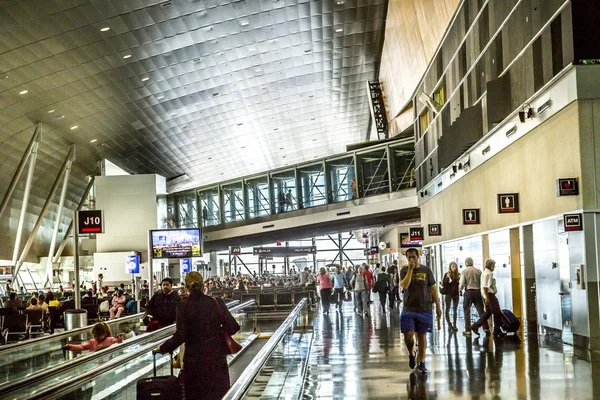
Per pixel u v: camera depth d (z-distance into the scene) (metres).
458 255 24.78
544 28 14.38
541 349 12.78
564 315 13.77
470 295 15.62
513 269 17.80
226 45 42.66
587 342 12.59
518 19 16.23
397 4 36.62
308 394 9.16
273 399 6.48
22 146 45.72
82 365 9.66
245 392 4.97
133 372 10.27
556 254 14.55
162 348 7.25
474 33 20.86
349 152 47.28
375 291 24.47
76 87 40.81
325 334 17.16
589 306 12.56
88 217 21.06
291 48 45.91
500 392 8.90
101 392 9.03
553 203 14.39
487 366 11.00
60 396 7.78
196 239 30.44
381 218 47.78
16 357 11.73
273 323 22.70
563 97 13.42
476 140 20.47
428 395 8.84
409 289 10.86
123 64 40.25
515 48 16.55
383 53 47.44
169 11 35.97
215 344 7.26
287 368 7.97
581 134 12.81
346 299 34.38
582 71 12.78
